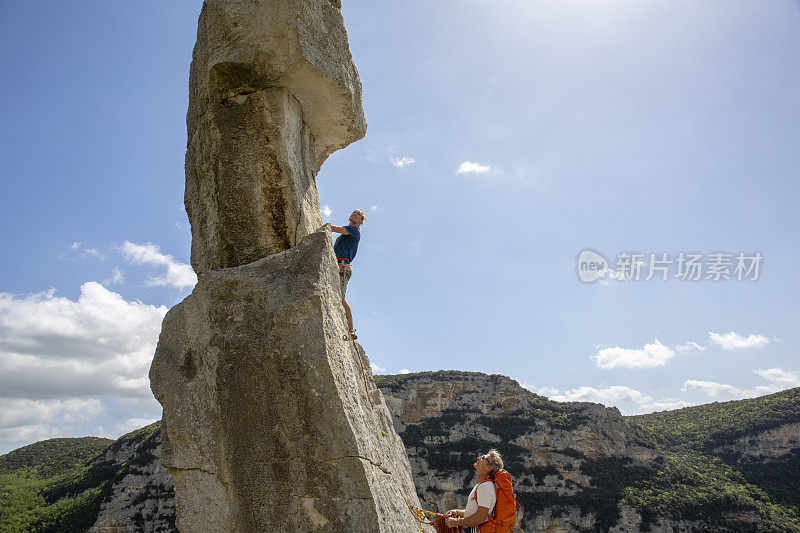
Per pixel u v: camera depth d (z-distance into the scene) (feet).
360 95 27.09
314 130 26.76
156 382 19.88
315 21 23.15
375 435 20.35
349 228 25.48
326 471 17.75
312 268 19.92
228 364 19.20
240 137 23.00
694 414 340.39
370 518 17.29
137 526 194.39
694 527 199.72
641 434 258.98
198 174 24.76
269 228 22.53
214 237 23.09
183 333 20.27
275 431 18.33
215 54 22.68
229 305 19.84
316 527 17.40
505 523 18.72
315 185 26.40
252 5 22.26
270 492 17.93
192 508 18.28
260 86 23.26
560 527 205.46
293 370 18.49
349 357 20.26
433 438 246.88
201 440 18.80
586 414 258.37
